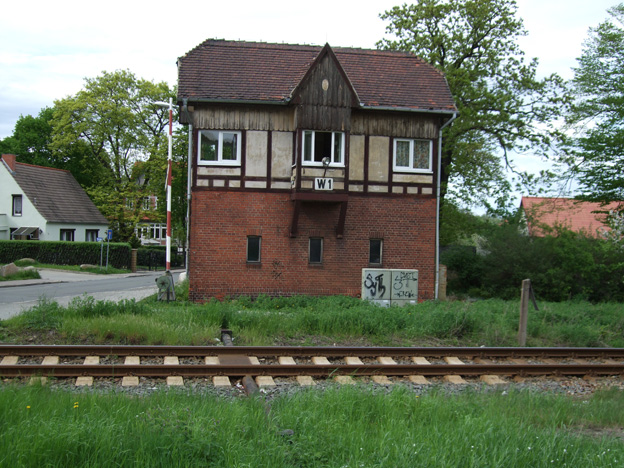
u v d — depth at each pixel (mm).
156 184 49875
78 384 8125
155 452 4805
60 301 18734
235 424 5516
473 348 10883
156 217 51188
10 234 46000
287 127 19031
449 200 29047
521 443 5480
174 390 7082
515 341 12688
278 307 17359
